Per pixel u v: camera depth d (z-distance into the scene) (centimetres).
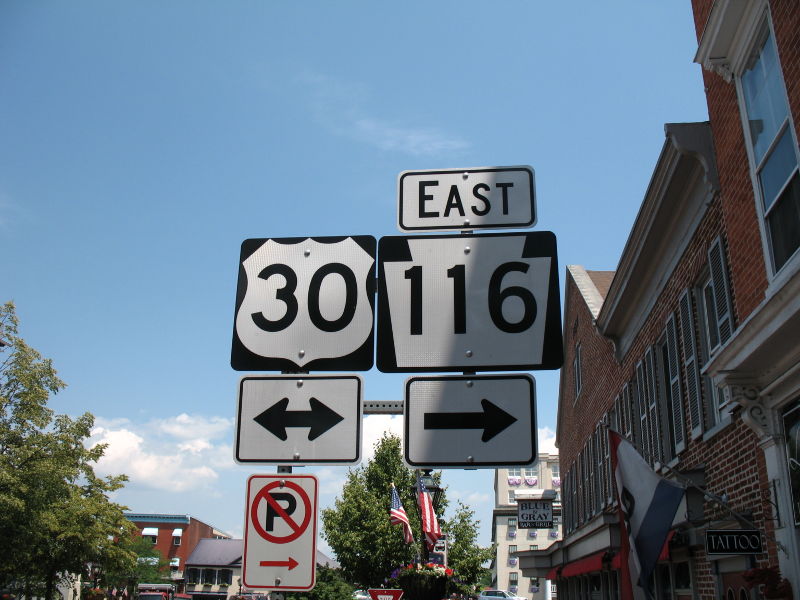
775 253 690
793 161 646
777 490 690
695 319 997
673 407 1093
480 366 401
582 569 1722
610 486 1581
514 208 434
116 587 5347
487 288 413
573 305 2172
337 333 421
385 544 3012
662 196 1019
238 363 422
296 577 397
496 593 4981
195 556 7688
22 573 2959
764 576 652
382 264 424
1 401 2278
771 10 673
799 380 639
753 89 739
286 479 409
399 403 403
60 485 2425
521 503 2761
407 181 443
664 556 1034
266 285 433
